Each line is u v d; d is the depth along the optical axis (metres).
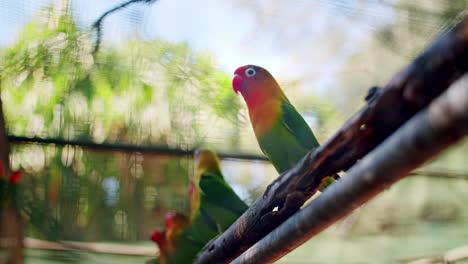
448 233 4.48
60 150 4.50
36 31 4.10
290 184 2.05
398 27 3.93
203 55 4.59
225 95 4.68
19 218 4.16
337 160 1.85
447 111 1.13
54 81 4.29
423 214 4.61
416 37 3.89
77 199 4.50
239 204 3.66
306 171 1.96
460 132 1.14
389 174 1.36
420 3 3.83
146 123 4.57
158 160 4.63
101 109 4.44
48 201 4.46
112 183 4.59
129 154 4.57
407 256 4.46
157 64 4.42
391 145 1.32
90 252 4.32
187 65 4.52
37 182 4.46
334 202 1.58
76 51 4.09
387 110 1.54
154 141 4.59
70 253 4.32
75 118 4.47
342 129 1.71
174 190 4.64
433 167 4.47
